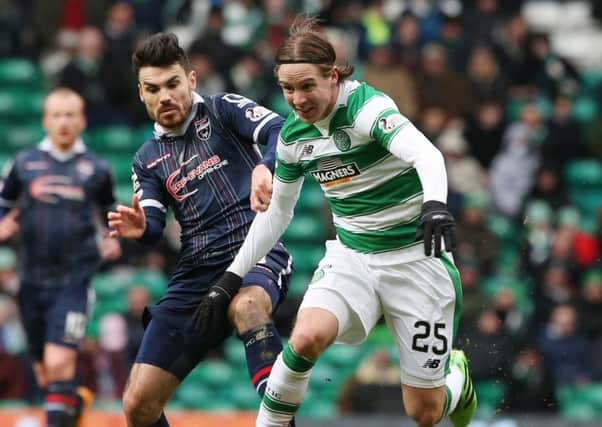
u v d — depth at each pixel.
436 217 15.75
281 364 17.31
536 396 32.91
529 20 53.62
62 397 25.47
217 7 43.28
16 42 47.34
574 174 44.34
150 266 38.00
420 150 16.34
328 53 16.80
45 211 26.22
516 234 40.62
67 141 26.36
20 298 26.31
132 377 18.91
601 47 54.16
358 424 30.02
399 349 18.06
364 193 17.52
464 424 20.23
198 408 36.97
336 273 17.64
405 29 45.56
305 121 17.00
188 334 18.83
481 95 44.19
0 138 45.41
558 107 44.50
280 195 17.95
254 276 18.81
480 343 33.31
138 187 19.17
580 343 36.19
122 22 44.28
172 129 18.91
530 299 37.03
